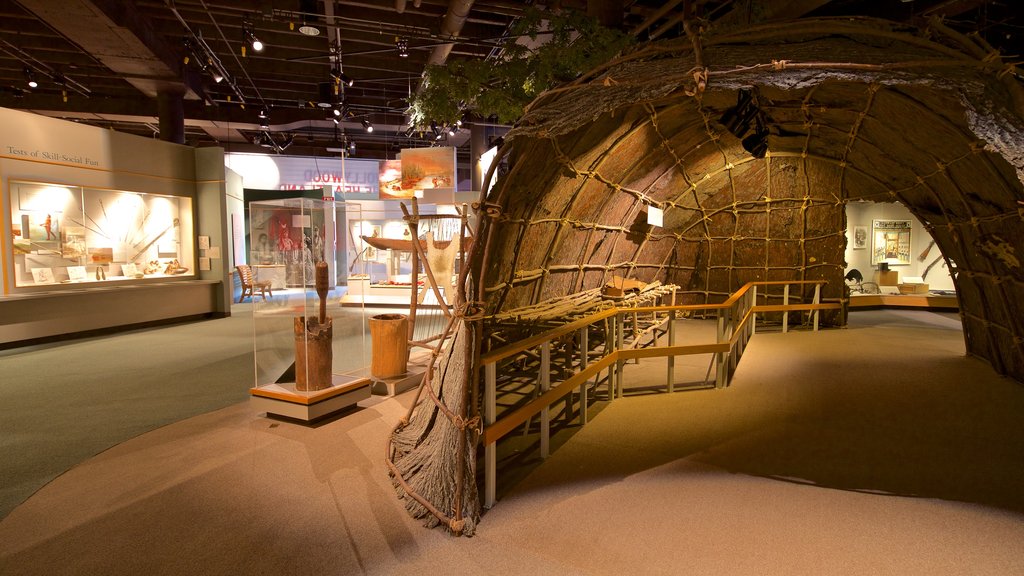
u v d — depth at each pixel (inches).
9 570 94.2
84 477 132.1
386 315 214.5
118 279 353.1
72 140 324.8
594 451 145.9
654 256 344.5
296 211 168.2
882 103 154.4
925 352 269.1
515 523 108.2
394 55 452.8
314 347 170.4
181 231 403.9
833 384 210.8
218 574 93.0
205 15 373.4
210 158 411.5
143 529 107.6
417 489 116.0
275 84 545.0
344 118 558.6
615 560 95.3
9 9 335.9
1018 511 111.8
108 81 513.7
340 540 103.1
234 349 296.7
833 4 302.7
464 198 438.9
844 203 320.2
